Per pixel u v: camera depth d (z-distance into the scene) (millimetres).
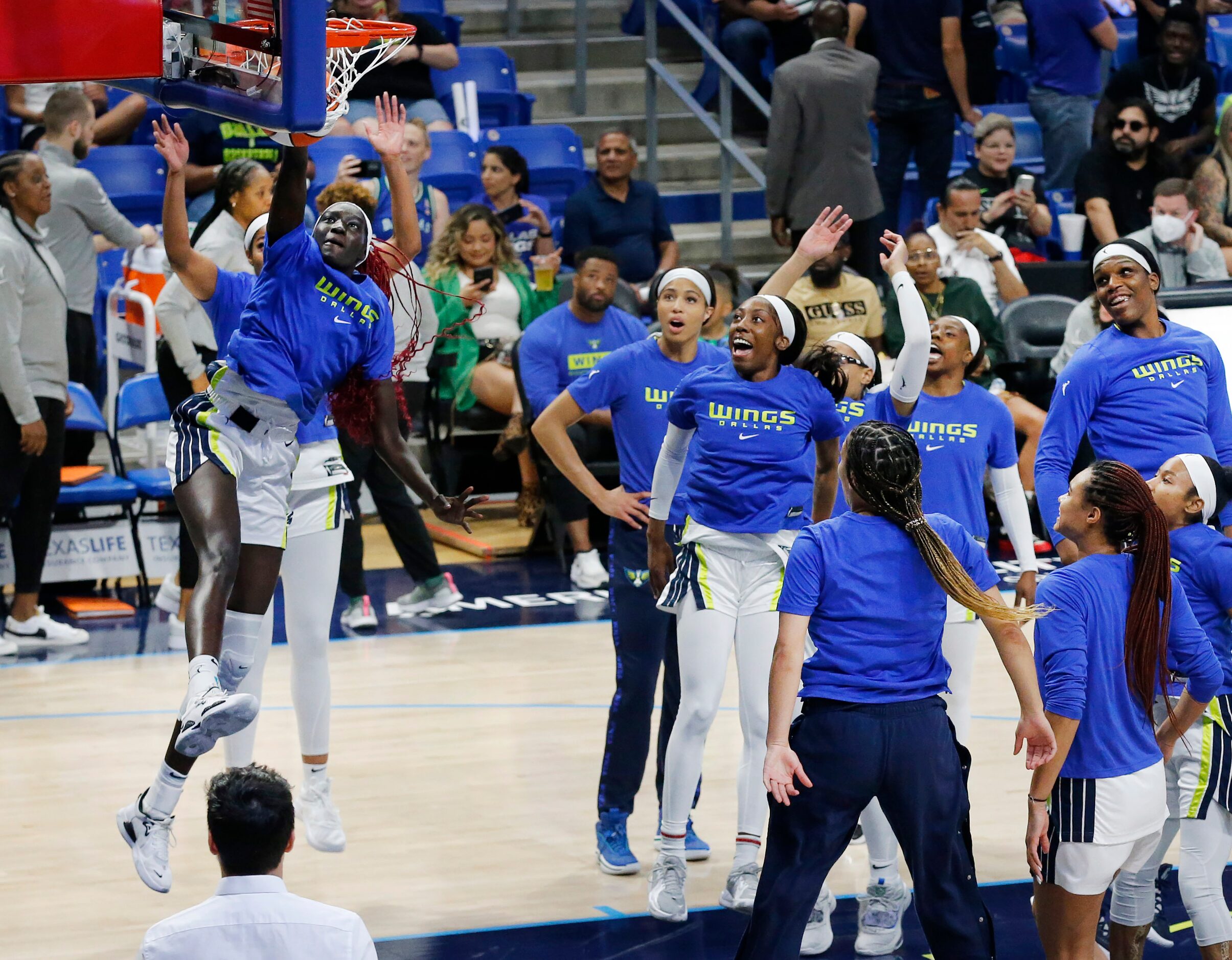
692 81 47469
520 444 34000
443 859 19406
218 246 25141
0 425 27891
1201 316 24328
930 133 39750
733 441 16969
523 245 37219
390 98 17625
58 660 27984
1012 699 25703
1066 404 18969
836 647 13773
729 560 17312
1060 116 41875
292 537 18188
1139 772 14023
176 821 20547
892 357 33250
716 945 16922
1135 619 13961
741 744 23719
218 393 15359
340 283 15391
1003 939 17031
